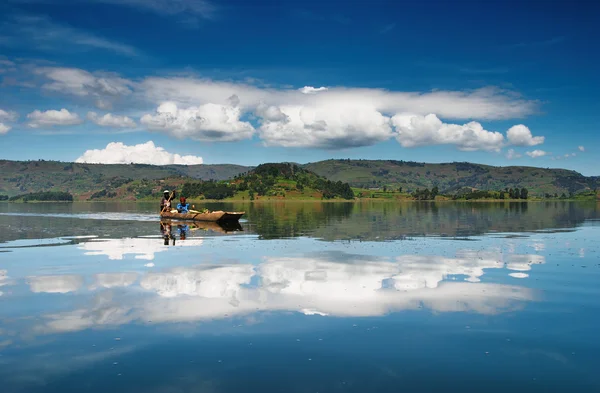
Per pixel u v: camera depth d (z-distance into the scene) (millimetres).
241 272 17750
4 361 8648
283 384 7672
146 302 12930
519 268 18719
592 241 29641
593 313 11828
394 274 17297
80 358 8789
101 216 68438
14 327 10641
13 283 15680
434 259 21297
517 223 50750
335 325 10789
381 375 8031
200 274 17297
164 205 60688
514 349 9266
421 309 12195
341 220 58344
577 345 9500
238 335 10078
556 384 7707
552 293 14086
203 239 31359
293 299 13281
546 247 26297
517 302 12961
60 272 17828
